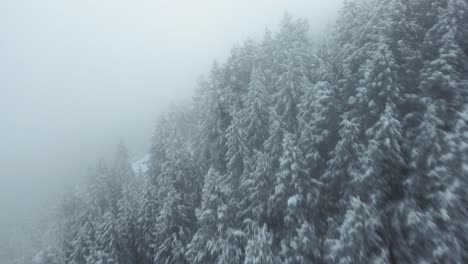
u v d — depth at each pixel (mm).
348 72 19672
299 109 19531
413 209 13180
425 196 13211
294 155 16875
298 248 15203
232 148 20906
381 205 14422
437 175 13062
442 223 12039
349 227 13391
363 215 13383
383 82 16453
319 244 15352
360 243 12984
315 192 16734
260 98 21281
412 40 18141
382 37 17812
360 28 20469
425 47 17000
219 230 17312
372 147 14945
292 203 15930
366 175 14789
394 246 13227
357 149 16031
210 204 18109
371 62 16969
